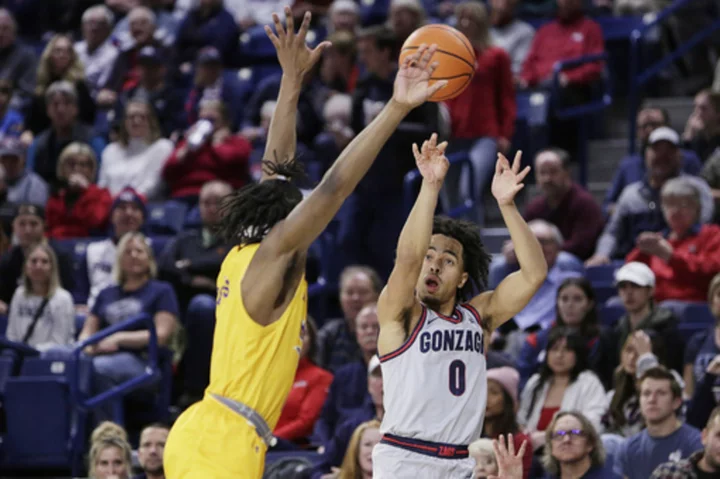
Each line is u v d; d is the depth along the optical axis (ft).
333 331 69.00
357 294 68.49
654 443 54.65
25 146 97.30
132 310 71.15
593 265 76.64
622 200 80.74
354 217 80.38
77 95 98.43
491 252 84.38
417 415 36.47
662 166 79.30
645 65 102.42
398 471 36.35
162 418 69.10
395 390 36.78
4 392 67.41
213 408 36.17
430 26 40.16
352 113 81.87
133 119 92.22
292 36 40.22
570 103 94.84
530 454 54.80
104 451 57.62
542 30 98.94
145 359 69.77
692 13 103.14
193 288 76.64
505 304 37.99
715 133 86.79
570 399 59.67
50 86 96.94
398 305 36.63
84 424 66.64
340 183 34.65
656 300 72.43
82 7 121.19
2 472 68.08
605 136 101.50
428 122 79.92
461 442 36.60
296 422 64.44
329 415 64.03
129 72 105.50
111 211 83.30
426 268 37.52
